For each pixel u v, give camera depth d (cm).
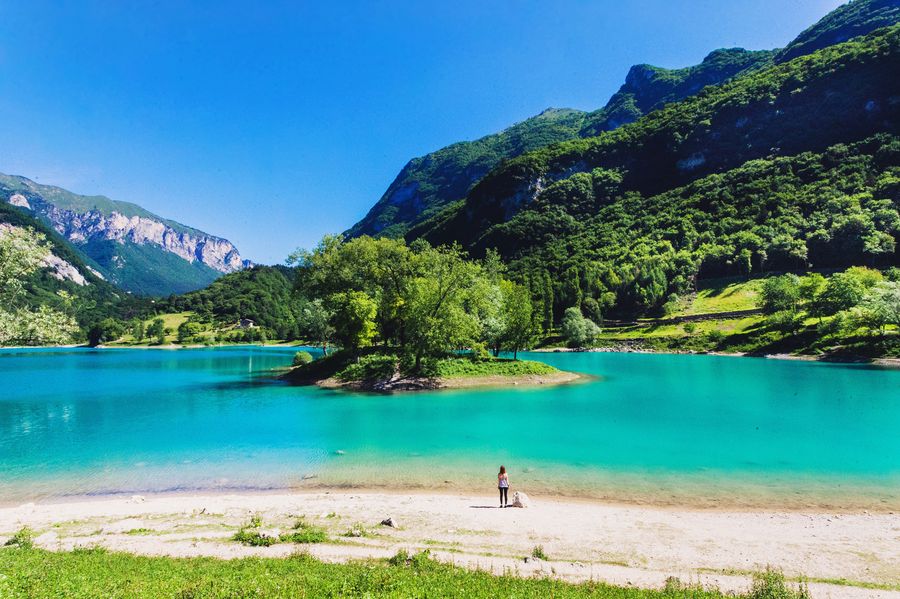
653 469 2139
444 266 5728
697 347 9831
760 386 4794
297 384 5453
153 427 3103
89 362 10106
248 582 881
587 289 13562
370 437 2789
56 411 3756
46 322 2312
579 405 3850
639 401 4025
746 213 15038
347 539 1349
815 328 8481
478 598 847
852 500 1747
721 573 1138
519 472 2116
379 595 824
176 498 1839
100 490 1950
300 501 1773
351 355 5853
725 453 2380
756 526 1489
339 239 6619
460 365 5466
